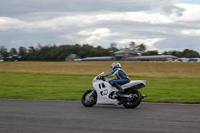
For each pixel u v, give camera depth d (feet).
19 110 25.09
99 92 27.94
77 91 44.75
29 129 17.17
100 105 29.22
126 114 22.81
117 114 22.81
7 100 33.78
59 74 94.84
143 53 609.01
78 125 18.30
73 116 21.85
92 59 488.85
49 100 33.78
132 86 27.35
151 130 16.80
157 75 93.30
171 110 25.07
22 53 653.71
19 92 43.70
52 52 627.05
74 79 73.77
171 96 37.68
